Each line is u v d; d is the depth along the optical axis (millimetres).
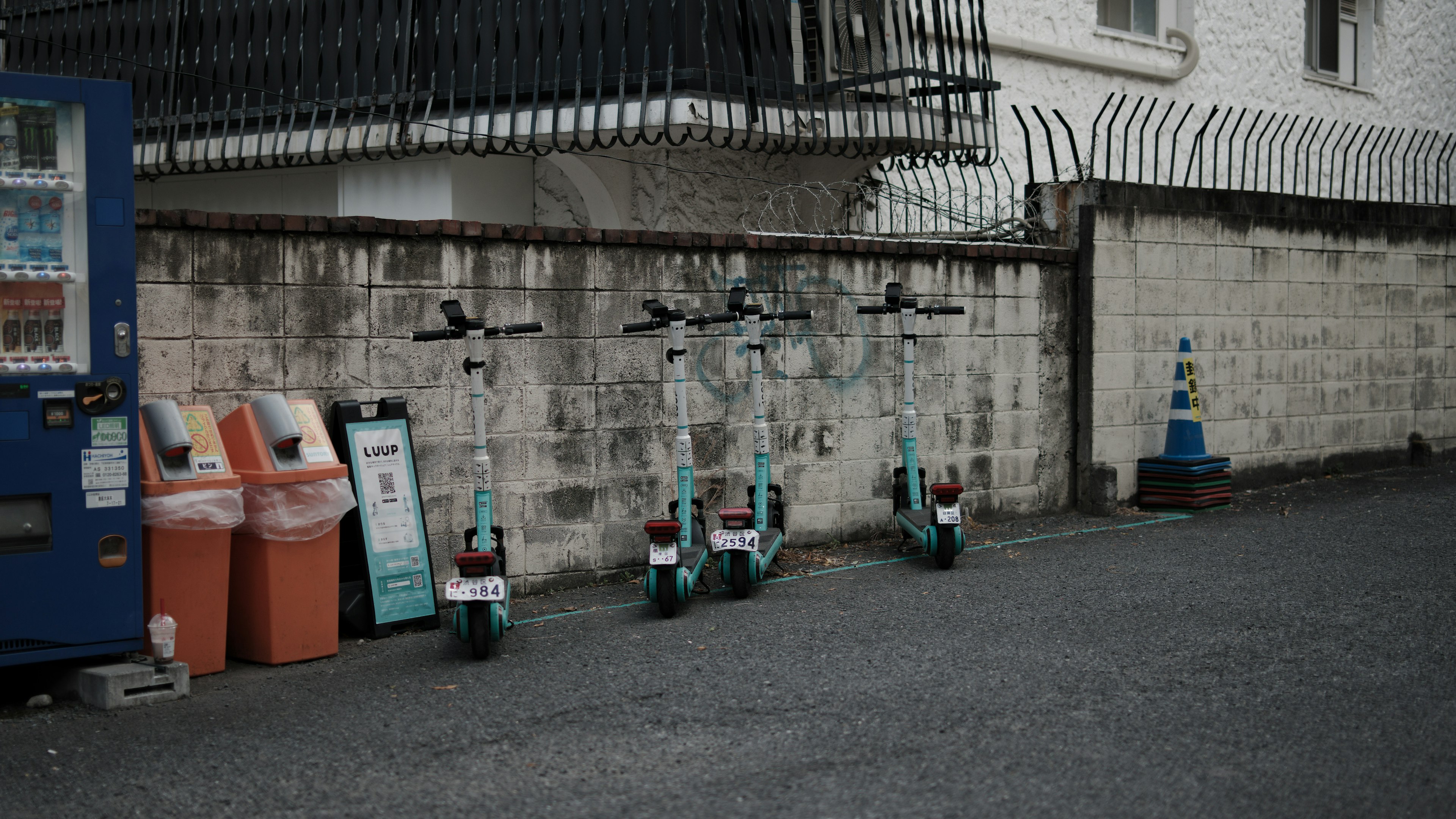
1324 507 8648
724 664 4871
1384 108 14453
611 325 6477
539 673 4809
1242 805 3387
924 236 8906
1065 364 8523
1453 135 15281
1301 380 9820
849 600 5984
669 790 3537
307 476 5027
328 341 5609
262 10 8477
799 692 4469
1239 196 9320
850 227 9078
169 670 4539
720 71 7473
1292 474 9820
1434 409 10914
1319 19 13898
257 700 4527
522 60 7660
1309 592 6023
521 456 6191
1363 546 7180
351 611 5398
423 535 5652
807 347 7258
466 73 7848
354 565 5551
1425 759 3730
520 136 7543
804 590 6266
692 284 6781
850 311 7434
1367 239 10227
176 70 8406
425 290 5875
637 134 7051
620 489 6551
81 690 4516
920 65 9453
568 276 6316
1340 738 3920
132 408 4582
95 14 8719
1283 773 3617
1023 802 3406
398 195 8383
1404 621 5406
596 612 5875
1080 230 8461
